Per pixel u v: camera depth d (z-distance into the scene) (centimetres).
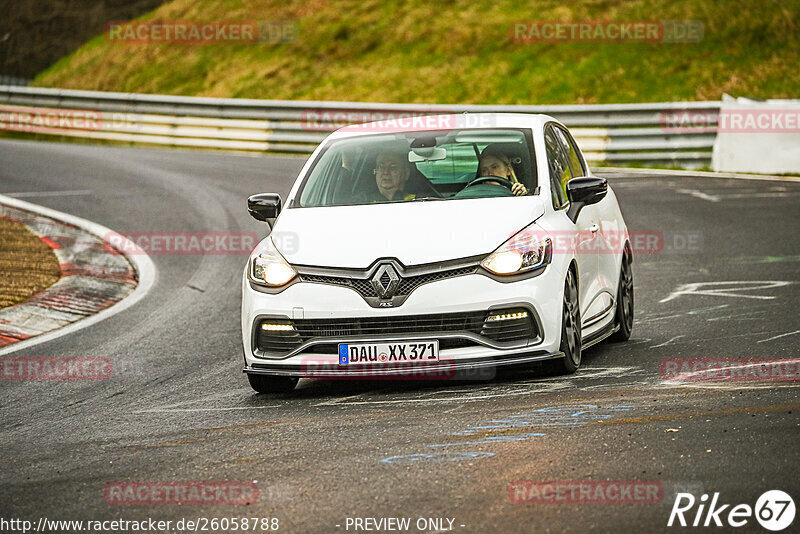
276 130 9156
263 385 2444
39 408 2462
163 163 8338
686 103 7706
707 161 7619
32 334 3497
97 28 14388
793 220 5288
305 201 2600
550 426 1867
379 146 2688
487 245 2278
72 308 3881
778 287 3653
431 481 1588
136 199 6562
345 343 2256
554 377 2361
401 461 1709
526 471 1603
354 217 2433
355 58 11906
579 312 2438
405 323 2242
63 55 14200
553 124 2889
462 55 11350
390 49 11912
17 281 4278
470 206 2416
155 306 3872
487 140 2650
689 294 3631
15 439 2141
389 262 2261
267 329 2342
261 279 2372
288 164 8194
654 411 1931
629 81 10106
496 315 2233
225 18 13238
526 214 2373
